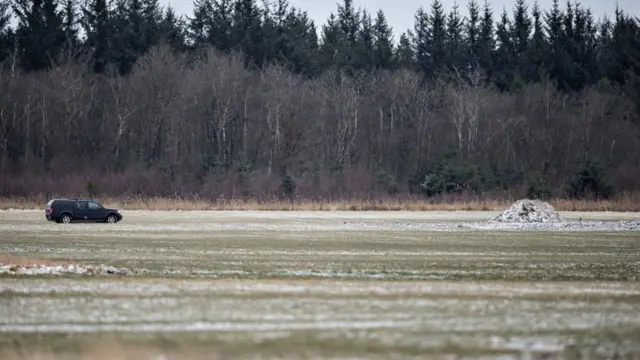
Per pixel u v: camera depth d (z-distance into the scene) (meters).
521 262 121.81
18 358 55.41
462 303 77.38
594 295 83.75
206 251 138.62
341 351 56.91
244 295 82.00
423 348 57.84
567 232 197.50
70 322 67.12
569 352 57.19
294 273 104.38
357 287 89.00
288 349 57.50
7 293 82.75
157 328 64.69
